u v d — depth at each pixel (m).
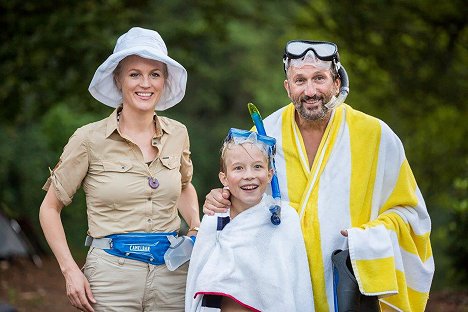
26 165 21.22
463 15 15.98
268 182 5.70
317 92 5.65
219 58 32.47
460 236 12.21
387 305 5.85
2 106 15.56
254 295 5.45
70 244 20.67
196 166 31.91
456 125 18.61
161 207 5.77
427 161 18.89
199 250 5.61
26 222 15.66
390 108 18.16
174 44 18.28
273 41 32.56
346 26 16.48
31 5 15.07
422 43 16.72
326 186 5.75
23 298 11.31
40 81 15.54
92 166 5.75
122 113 5.87
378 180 5.80
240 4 23.14
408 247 5.85
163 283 5.77
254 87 32.88
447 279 12.77
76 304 5.69
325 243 5.67
